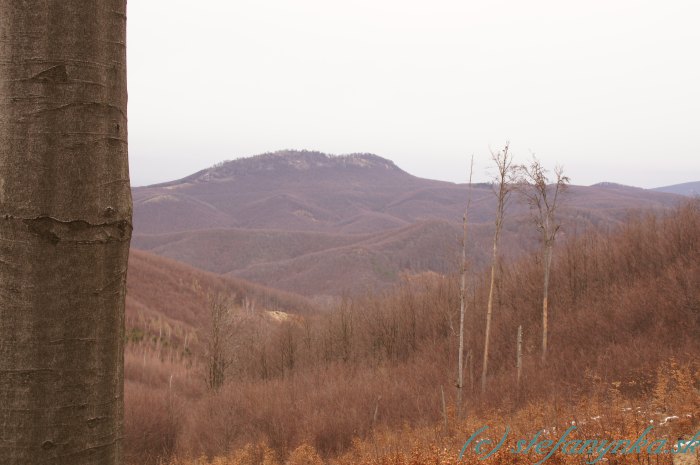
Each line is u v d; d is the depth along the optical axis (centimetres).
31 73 128
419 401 1895
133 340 4741
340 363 3197
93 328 133
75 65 132
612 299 2433
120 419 142
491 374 2339
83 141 133
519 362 1895
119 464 141
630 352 1755
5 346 126
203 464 1736
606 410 756
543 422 792
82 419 130
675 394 855
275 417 1989
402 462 597
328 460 1451
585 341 2202
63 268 129
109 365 137
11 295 126
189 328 5553
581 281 2838
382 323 3475
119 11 142
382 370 2767
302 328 3794
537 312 2795
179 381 3400
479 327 2980
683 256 2427
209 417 2188
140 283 7338
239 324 3538
